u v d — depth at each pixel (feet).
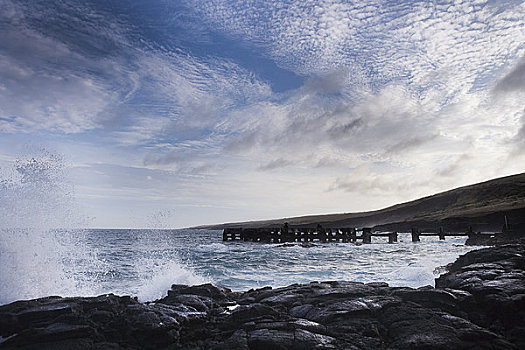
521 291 23.31
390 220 382.63
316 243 162.81
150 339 21.52
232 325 23.72
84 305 24.81
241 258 80.89
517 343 20.31
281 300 26.66
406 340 19.95
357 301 24.52
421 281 42.22
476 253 36.09
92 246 113.91
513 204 247.91
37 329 21.27
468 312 23.58
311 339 19.95
